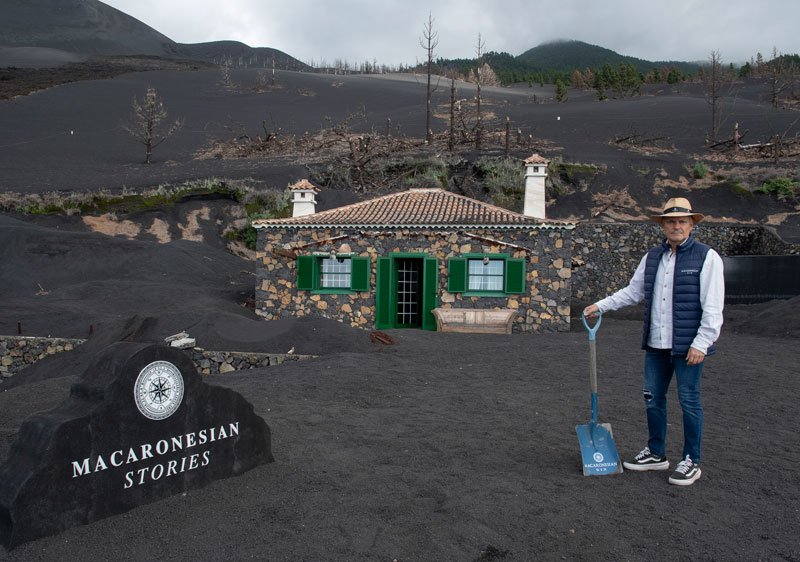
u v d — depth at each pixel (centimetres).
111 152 5022
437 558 441
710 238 3312
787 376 1137
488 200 3697
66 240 2705
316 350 1556
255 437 616
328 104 7412
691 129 5562
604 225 3206
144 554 445
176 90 7862
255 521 497
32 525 459
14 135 5275
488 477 594
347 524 490
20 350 1756
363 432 768
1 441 737
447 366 1316
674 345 555
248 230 3422
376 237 2102
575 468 623
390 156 4375
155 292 2230
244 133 5472
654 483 576
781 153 4550
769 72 9869
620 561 438
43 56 11375
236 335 1655
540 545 459
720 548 454
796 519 501
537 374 1208
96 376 515
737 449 692
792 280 2553
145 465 523
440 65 13612
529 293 2048
